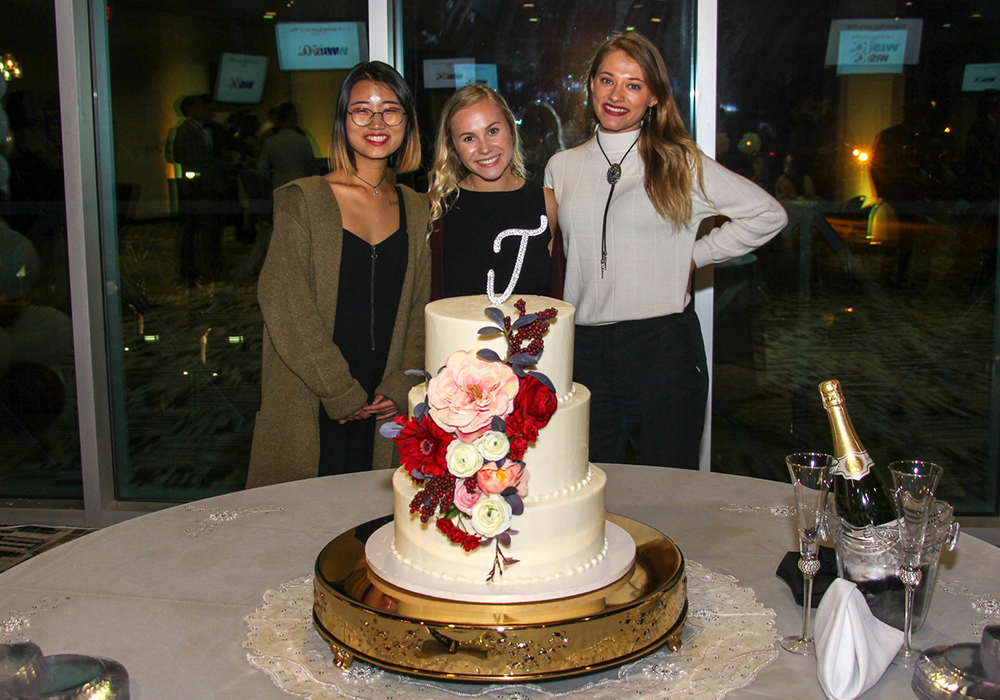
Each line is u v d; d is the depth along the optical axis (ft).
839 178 11.35
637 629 3.98
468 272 8.53
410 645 3.87
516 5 11.16
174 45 11.49
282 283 8.16
